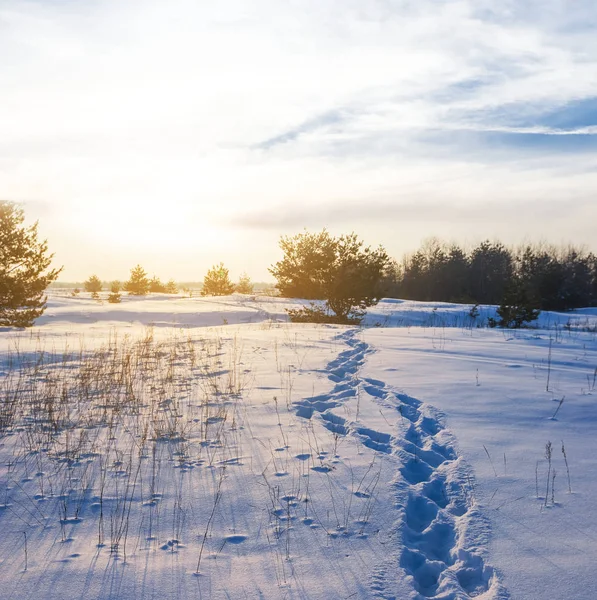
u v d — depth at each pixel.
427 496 4.39
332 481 4.48
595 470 4.68
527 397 7.14
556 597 2.92
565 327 20.94
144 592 2.96
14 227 19.72
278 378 8.80
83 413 6.76
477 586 3.18
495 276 53.38
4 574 3.13
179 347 13.30
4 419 6.43
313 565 3.24
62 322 24.25
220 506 4.04
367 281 20.80
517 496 4.19
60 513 3.94
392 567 3.22
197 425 6.14
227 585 3.02
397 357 10.51
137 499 4.17
